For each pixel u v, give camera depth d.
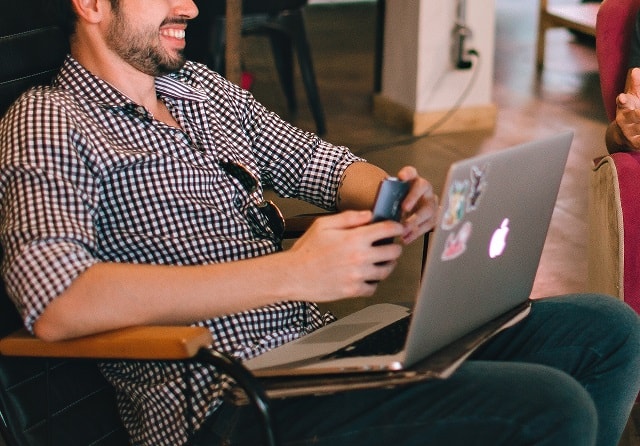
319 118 4.28
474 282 1.34
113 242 1.48
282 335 1.52
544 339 1.54
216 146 1.64
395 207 1.37
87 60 1.56
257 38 6.11
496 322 1.47
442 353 1.33
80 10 1.51
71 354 1.28
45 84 1.62
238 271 1.31
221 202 1.59
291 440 1.35
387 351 1.35
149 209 1.49
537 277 2.87
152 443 1.46
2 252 1.42
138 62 1.53
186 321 1.31
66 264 1.28
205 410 1.41
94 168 1.43
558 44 6.06
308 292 1.32
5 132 1.40
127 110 1.52
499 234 1.35
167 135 1.54
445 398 1.30
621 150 2.06
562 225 3.25
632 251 1.97
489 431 1.27
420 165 3.92
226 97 1.73
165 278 1.29
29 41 1.59
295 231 1.71
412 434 1.30
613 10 2.26
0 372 1.42
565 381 1.31
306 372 1.31
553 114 4.59
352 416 1.33
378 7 4.46
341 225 1.34
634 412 2.10
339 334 1.46
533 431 1.24
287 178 1.81
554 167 1.42
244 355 1.46
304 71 4.20
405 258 3.02
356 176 1.75
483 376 1.32
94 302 1.26
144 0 1.50
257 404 1.19
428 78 4.29
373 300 2.75
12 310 1.47
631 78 2.00
